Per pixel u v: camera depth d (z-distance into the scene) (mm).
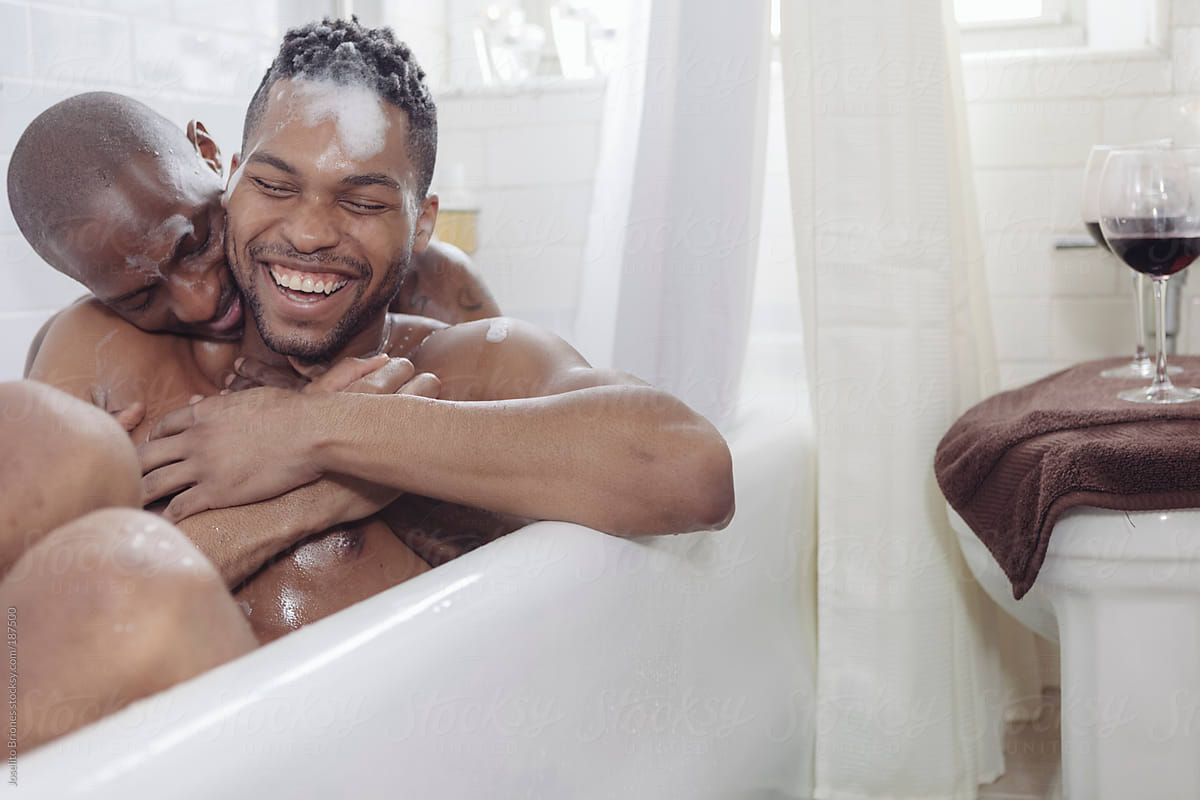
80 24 833
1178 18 1512
